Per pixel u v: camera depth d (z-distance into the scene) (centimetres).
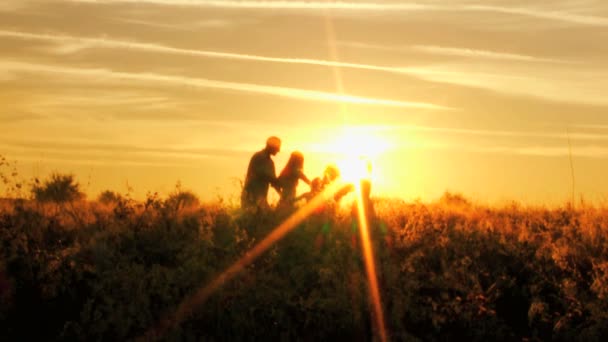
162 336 1462
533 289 1580
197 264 1538
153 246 1636
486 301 1537
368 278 1552
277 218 1692
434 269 1653
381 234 1661
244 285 1530
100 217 1797
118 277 1512
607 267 1582
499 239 1755
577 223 1908
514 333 1512
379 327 1494
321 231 1644
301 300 1505
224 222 1684
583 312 1535
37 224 1734
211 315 1499
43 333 1475
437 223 1844
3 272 1523
